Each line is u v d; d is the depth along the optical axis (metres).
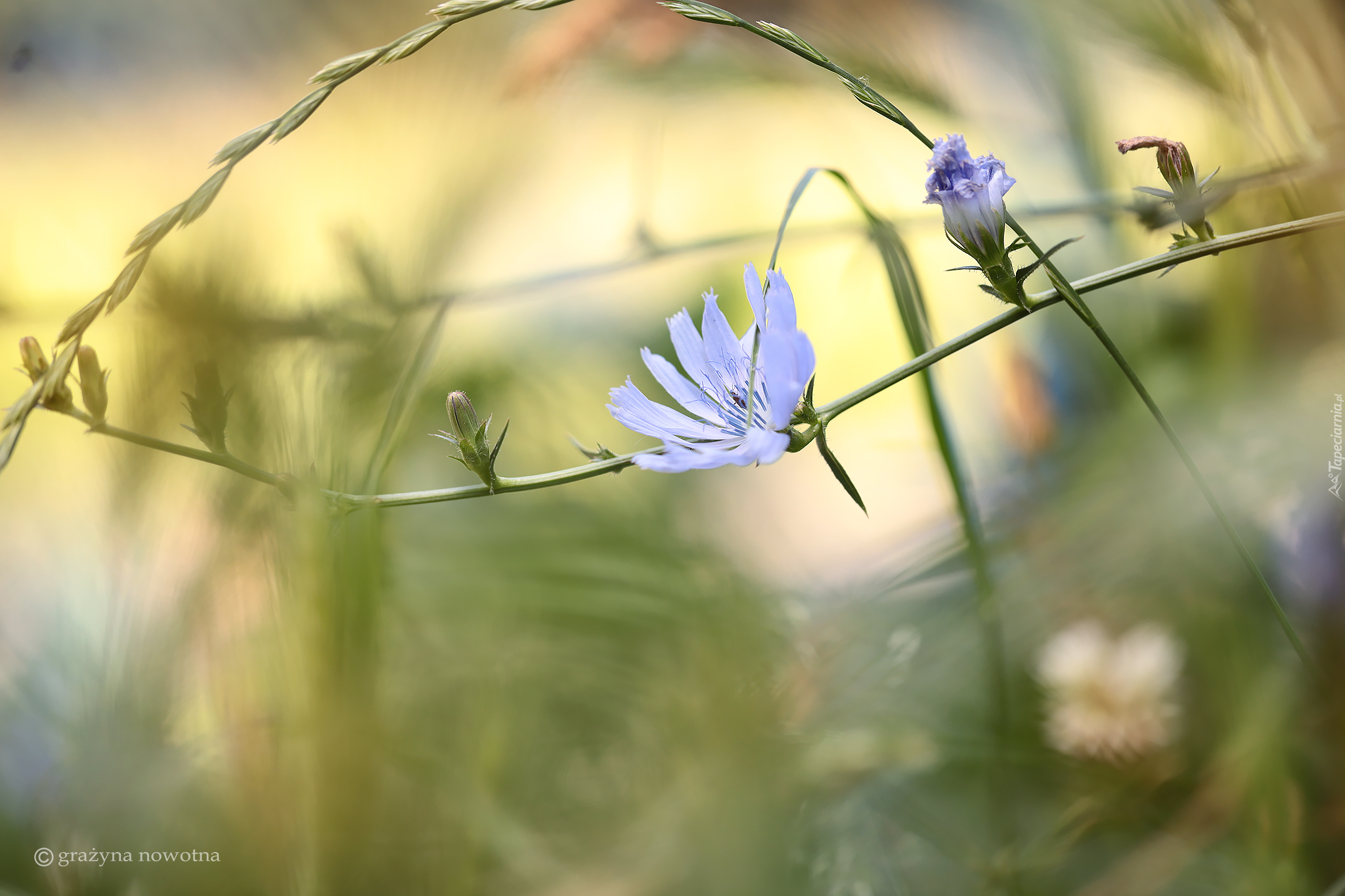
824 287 1.01
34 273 0.75
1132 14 0.70
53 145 0.99
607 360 0.91
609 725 0.69
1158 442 0.71
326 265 0.70
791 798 0.67
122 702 0.64
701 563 0.72
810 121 1.05
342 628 0.63
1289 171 0.67
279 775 0.63
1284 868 0.65
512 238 0.81
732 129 1.09
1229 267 0.71
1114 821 0.67
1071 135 0.76
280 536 0.63
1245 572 0.69
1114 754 0.69
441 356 0.73
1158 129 0.76
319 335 0.68
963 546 0.72
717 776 0.67
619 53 0.78
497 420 0.76
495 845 0.65
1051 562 0.72
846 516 0.84
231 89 0.94
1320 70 0.67
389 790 0.65
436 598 0.70
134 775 0.64
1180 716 0.70
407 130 0.72
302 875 0.63
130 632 0.64
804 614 0.73
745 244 0.76
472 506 0.74
